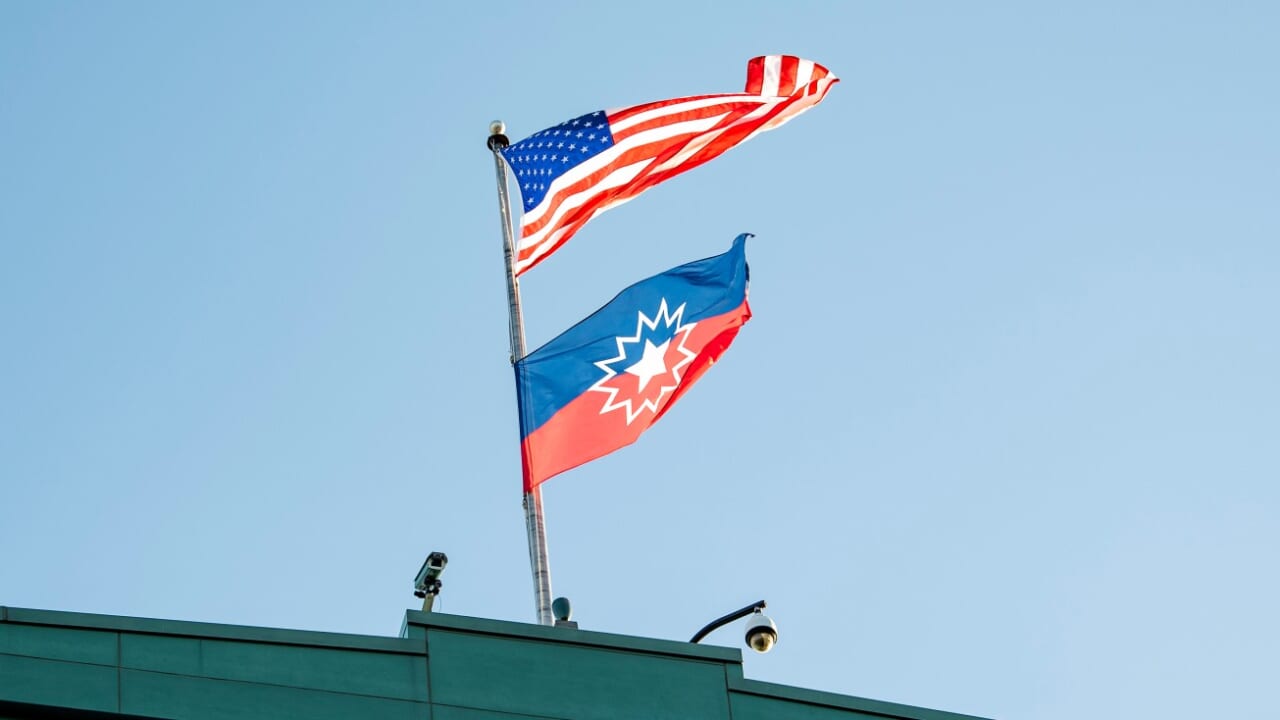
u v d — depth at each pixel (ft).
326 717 167.53
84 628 163.73
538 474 204.64
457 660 176.04
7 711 157.69
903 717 191.83
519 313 219.20
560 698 177.47
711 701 183.52
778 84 241.55
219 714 163.84
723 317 222.69
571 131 234.17
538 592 195.31
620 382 213.25
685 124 237.45
